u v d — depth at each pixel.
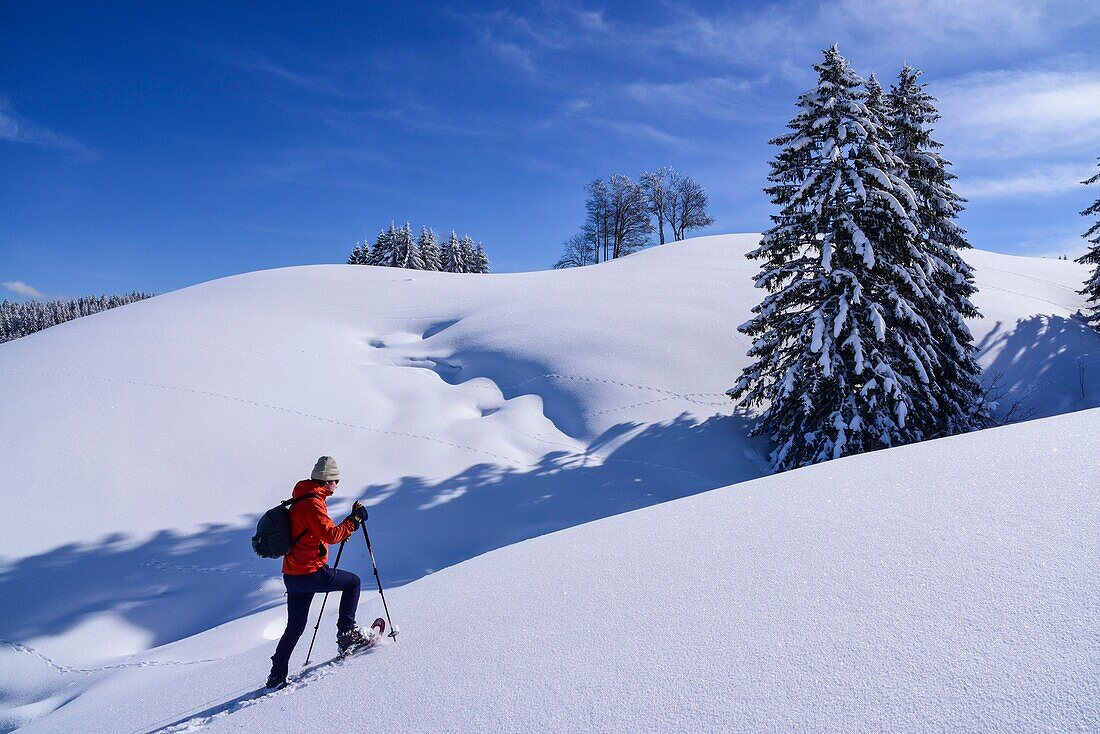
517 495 12.89
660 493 13.22
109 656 8.41
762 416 15.48
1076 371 18.16
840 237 13.73
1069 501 3.38
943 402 14.79
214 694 4.54
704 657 2.80
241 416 14.57
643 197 57.62
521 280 29.23
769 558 3.69
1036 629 2.38
